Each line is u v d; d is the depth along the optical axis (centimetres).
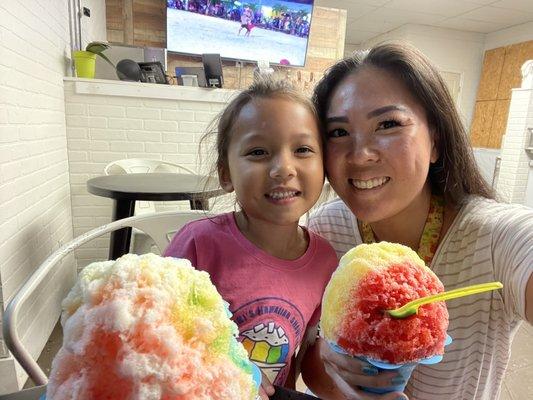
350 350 37
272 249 66
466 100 566
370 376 39
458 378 69
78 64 235
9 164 142
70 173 239
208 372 24
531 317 55
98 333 23
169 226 109
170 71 354
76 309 26
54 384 24
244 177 58
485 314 64
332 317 39
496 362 71
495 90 526
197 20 336
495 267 61
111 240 163
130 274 26
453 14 473
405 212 71
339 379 42
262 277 62
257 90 64
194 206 166
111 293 25
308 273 66
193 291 27
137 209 222
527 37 487
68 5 241
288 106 59
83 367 24
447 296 33
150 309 24
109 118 240
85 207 245
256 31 350
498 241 61
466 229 67
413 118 61
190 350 24
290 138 58
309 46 375
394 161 59
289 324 61
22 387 147
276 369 60
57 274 198
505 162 389
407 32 523
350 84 63
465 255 66
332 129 64
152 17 362
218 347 26
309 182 59
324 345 45
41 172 181
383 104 59
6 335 63
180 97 249
